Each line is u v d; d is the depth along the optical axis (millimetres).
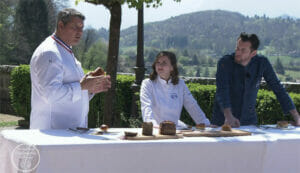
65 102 2912
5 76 12156
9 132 2639
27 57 36688
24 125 9672
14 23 36812
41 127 2969
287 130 3193
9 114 11930
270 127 3316
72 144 2207
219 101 3432
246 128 3238
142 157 2324
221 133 2734
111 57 5969
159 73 3344
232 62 3510
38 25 36781
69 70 3006
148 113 3158
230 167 2541
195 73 90125
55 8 38250
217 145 2484
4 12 35906
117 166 2281
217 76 3514
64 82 2998
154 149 2338
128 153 2293
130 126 7035
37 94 2900
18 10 36688
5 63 35188
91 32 32219
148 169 2340
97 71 3025
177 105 3424
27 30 36531
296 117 3543
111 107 6055
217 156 2496
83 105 3100
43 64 2791
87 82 2891
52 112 2943
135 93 7070
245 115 3584
